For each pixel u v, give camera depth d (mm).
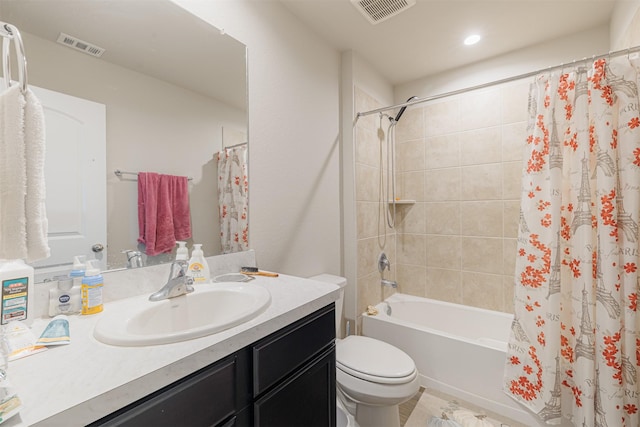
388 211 2471
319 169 1798
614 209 1222
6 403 399
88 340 624
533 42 1970
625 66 1249
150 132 1017
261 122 1405
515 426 1490
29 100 622
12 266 665
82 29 865
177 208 1088
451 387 1732
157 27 1041
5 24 721
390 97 2549
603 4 1617
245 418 675
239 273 1200
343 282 1680
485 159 2178
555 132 1413
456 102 2305
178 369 540
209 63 1195
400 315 2336
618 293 1201
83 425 429
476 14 1674
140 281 957
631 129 1216
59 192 805
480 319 2135
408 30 1811
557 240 1358
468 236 2252
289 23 1590
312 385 879
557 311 1345
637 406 1215
